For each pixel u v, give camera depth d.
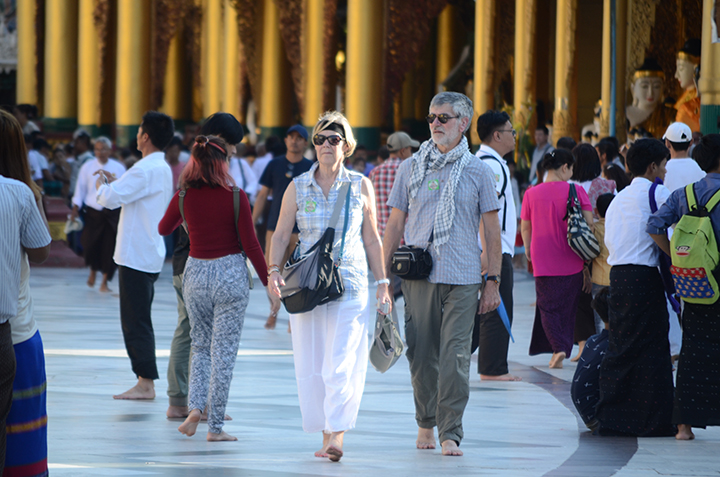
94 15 72.00
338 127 13.79
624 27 48.06
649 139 15.91
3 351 10.12
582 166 23.42
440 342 14.03
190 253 14.88
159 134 17.94
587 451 14.25
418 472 12.69
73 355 22.64
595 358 15.77
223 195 14.57
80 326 27.50
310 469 12.83
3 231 10.08
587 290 23.11
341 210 13.64
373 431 15.55
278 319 29.91
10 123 10.54
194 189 14.66
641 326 15.28
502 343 20.42
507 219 19.80
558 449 14.34
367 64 58.84
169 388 16.20
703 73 29.08
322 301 13.29
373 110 59.28
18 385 10.67
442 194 13.91
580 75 64.38
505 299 20.12
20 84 76.50
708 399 14.82
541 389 19.50
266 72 74.38
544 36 63.50
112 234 36.62
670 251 14.83
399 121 79.25
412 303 14.16
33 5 75.94
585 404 15.73
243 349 23.95
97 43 72.31
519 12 49.50
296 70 66.25
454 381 13.69
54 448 13.91
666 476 12.69
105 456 13.43
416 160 14.33
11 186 10.28
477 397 18.59
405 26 61.97
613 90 39.03
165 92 88.69
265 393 18.52
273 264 13.77
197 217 14.61
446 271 13.78
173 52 88.38
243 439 14.77
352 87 59.09
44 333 26.06
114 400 17.78
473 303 13.88
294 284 13.32
